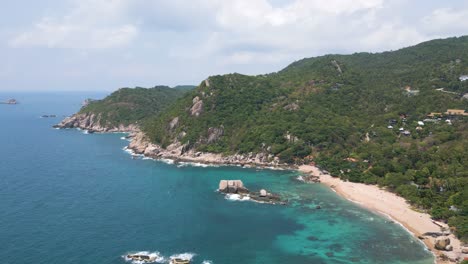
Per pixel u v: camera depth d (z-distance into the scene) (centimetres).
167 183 15488
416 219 11188
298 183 15512
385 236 10144
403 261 8731
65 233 10012
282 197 13638
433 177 13800
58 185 14800
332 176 16162
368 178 15075
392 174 14438
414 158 15550
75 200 12900
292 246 9550
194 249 9294
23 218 11038
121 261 8562
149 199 13250
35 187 14400
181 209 12238
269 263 8662
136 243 9531
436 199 12038
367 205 12625
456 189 12400
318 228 10719
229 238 10000
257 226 10869
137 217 11394
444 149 15562
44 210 11775
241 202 13075
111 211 11869
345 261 8762
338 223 11081
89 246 9269
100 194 13700
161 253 9019
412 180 14062
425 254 9075
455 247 9338
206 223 11044
